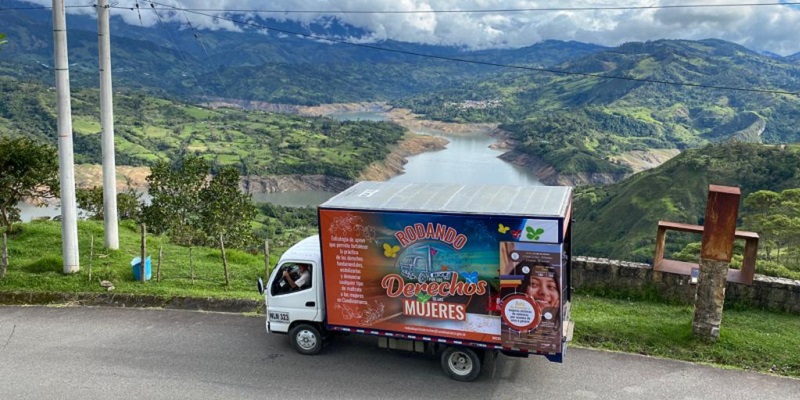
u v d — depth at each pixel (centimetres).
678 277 1459
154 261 1916
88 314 1425
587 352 1177
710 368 1106
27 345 1241
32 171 2311
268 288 1174
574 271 1560
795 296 1373
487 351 1095
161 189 3334
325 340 1182
